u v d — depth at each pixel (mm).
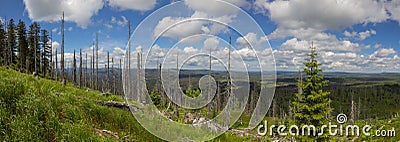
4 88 6918
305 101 19141
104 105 9398
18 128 5863
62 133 6270
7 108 6488
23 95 7020
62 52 26109
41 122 6273
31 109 6617
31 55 41969
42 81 9766
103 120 8031
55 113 6906
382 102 112188
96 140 6430
